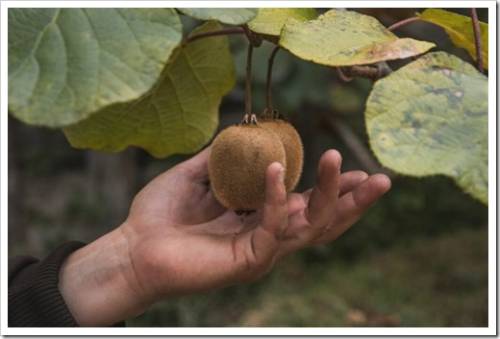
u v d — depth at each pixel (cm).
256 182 68
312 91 156
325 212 69
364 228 294
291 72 154
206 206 80
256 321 207
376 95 59
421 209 309
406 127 58
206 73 80
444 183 313
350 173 74
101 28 58
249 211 70
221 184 69
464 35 73
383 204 306
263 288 240
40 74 57
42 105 56
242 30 72
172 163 275
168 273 74
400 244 295
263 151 68
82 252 79
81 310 76
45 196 307
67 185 314
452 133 58
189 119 81
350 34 64
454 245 291
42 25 58
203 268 73
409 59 78
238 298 232
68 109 56
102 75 57
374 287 250
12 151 257
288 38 63
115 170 250
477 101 59
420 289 251
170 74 79
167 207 79
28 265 82
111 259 77
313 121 179
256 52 147
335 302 222
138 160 283
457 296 246
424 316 226
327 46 63
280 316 209
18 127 261
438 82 60
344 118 192
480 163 57
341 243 285
